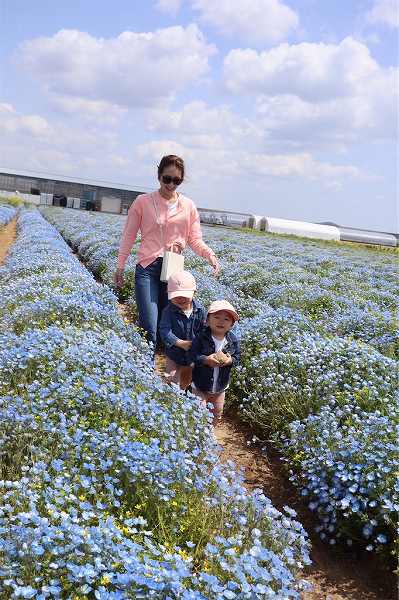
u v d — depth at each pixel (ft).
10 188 321.32
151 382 17.07
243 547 10.12
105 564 8.47
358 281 60.13
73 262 46.21
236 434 20.43
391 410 16.24
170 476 11.87
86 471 11.69
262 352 21.65
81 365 16.69
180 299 18.02
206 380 17.21
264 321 26.16
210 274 51.29
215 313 16.70
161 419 14.14
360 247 193.67
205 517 10.98
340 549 13.78
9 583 7.61
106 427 13.39
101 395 14.61
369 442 13.76
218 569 9.26
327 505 13.91
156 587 7.66
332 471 13.92
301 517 15.01
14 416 12.85
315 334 25.35
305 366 20.54
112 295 30.76
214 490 12.01
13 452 12.35
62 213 177.17
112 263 50.24
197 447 14.15
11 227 116.57
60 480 10.34
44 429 12.65
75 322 23.95
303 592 12.04
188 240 21.44
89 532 8.70
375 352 20.80
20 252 50.55
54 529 8.54
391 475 12.84
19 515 8.75
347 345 21.86
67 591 8.05
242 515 11.32
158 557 9.05
